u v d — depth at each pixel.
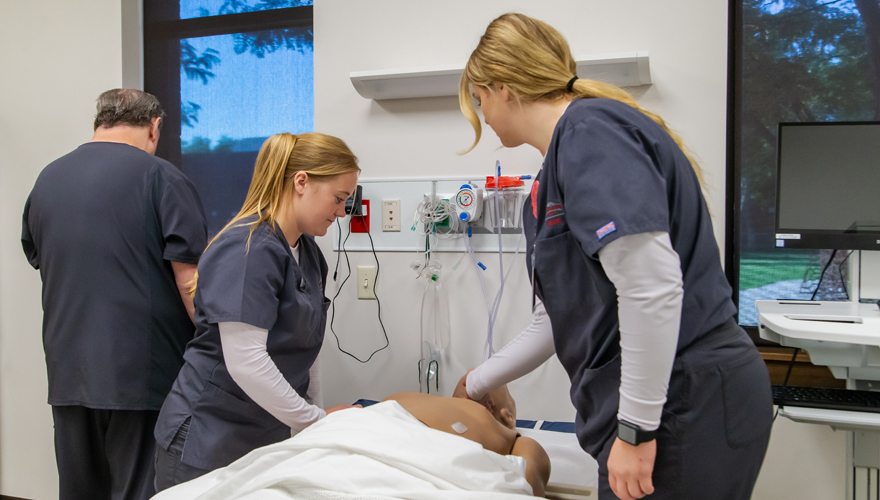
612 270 0.76
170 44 2.41
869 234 1.41
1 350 2.30
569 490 1.24
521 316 1.79
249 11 2.34
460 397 1.42
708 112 1.66
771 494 1.66
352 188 1.28
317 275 1.38
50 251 1.53
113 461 1.55
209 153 2.39
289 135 1.25
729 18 1.67
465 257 1.83
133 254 1.51
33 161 2.29
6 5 2.32
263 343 1.12
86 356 1.50
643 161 0.77
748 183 1.71
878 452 1.35
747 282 1.71
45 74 2.28
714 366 0.81
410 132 1.90
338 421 1.04
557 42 0.95
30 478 2.29
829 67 1.65
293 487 0.90
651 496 0.85
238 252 1.12
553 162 0.88
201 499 0.94
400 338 1.90
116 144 1.58
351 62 1.94
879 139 1.42
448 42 1.85
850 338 1.18
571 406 1.77
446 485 0.92
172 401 1.22
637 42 1.70
